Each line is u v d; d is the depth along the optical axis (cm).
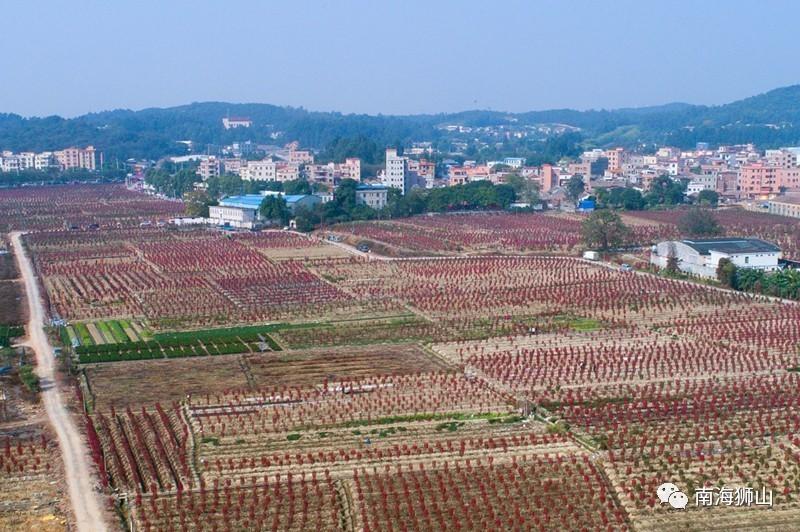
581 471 8162
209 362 11919
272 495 7762
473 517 7338
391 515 7388
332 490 7856
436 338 13162
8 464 8381
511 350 12406
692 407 9894
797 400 10062
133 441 9012
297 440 9038
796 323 13700
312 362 11881
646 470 8200
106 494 7781
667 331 13375
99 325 14100
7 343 12862
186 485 7981
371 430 9306
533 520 7288
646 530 7125
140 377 11219
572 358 11875
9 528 7156
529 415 9706
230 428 9381
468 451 8712
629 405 10006
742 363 11556
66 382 10962
